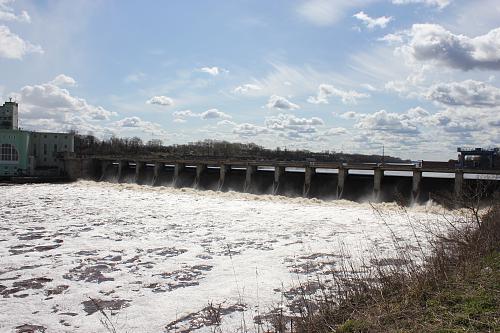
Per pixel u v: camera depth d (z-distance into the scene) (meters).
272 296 11.53
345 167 45.47
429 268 9.77
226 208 34.84
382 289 9.41
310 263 15.34
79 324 9.70
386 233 21.59
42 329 9.40
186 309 10.66
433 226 22.59
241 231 23.03
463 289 8.26
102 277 13.73
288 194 50.03
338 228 23.97
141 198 42.88
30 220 26.16
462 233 14.12
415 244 18.05
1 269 14.57
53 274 14.01
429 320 6.98
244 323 9.09
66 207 33.50
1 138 65.44
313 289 11.97
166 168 68.25
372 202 42.38
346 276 11.43
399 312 7.52
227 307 10.73
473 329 6.35
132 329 9.38
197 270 14.66
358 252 16.91
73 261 15.80
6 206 33.50
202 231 22.97
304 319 8.60
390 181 44.91
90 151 120.69
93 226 24.12
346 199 44.91
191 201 40.75
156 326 9.56
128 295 11.89
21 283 12.97
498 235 12.49
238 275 13.93
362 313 8.13
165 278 13.65
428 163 41.91
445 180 41.38
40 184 60.88
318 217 29.14
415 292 8.40
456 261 10.61
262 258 16.39
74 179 68.75
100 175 72.44
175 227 24.33
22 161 66.94
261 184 53.28
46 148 71.94
